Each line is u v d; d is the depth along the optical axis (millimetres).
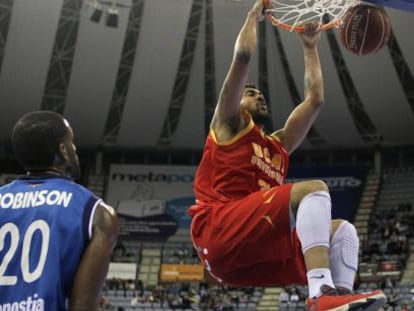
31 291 2801
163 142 34469
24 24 27422
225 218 4141
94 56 29047
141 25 28109
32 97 30734
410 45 27891
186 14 27688
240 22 28297
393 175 33219
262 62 30812
